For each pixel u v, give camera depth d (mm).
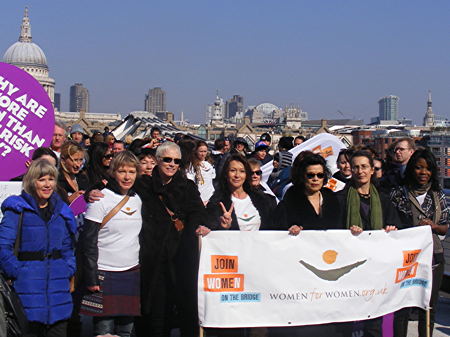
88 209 5398
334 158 10820
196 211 5711
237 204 5895
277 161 9867
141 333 5945
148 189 5680
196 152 8062
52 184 5023
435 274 6316
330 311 5656
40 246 4984
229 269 5469
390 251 5820
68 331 6035
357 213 5746
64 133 7621
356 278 5719
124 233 5445
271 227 5855
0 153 6441
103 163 7004
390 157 7328
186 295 5699
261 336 5672
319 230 5613
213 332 5809
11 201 4969
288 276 5555
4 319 4773
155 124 24203
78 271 5414
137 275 5559
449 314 7961
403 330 6125
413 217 6266
